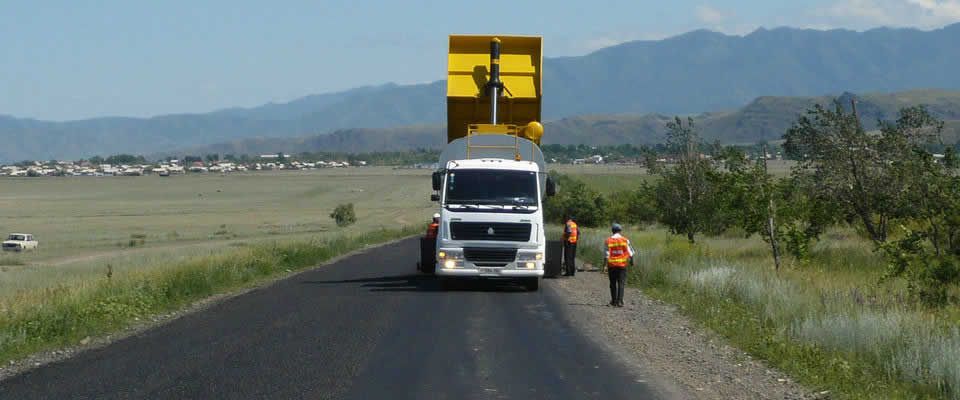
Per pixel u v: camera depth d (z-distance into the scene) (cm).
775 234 3747
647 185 5653
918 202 3447
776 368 1673
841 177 3691
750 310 2345
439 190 3131
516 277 2978
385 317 2319
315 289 3086
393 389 1452
